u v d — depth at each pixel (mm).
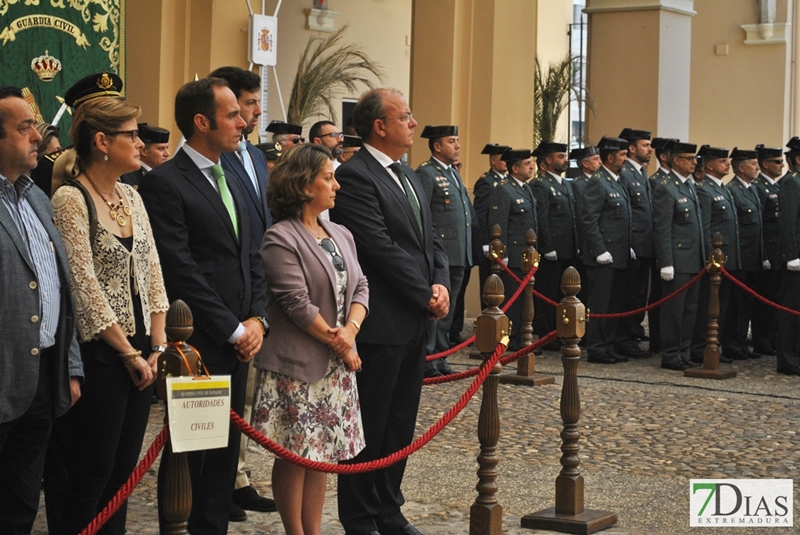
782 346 10523
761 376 10359
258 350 4461
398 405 5027
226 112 4527
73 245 4086
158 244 4406
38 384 3871
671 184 10719
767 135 18484
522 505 5781
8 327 3705
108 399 4156
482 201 11820
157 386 3584
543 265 11656
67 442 4465
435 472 6398
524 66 13492
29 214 3893
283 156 4660
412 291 4859
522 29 13406
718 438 7473
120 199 4309
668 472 6523
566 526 5277
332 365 4523
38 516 5453
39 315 3791
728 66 18734
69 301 3951
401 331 4879
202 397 3559
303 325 4434
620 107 15148
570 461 5418
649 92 14953
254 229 5434
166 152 7344
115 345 4109
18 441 3932
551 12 23250
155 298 4371
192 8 10727
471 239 10273
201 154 4570
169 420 3492
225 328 4340
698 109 19000
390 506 4953
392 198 4992
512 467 6562
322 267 4539
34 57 8789
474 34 13047
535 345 5414
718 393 9273
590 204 10945
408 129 5070
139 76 10570
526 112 13594
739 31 18609
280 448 3992
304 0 17578
